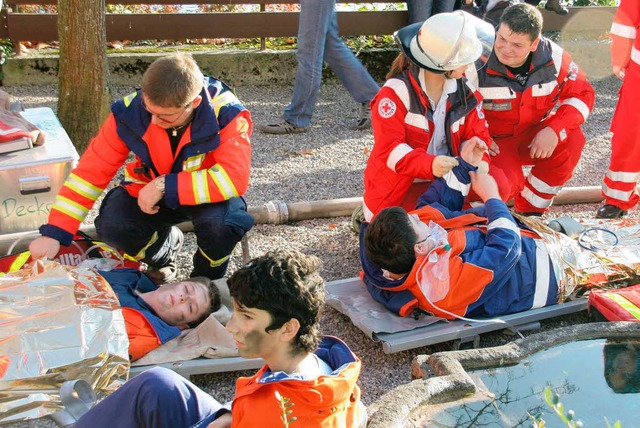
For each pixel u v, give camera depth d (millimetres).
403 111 3992
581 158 6285
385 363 3455
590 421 2631
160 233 3871
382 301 3633
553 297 3680
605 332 3094
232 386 3258
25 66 7727
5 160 4027
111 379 2867
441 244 3430
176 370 3109
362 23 8438
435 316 3557
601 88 8539
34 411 2666
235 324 2025
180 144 3439
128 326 3141
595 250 3941
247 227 3674
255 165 5941
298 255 2051
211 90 3512
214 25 8172
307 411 1974
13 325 2891
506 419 2592
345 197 5387
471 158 3842
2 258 3631
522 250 3643
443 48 3697
